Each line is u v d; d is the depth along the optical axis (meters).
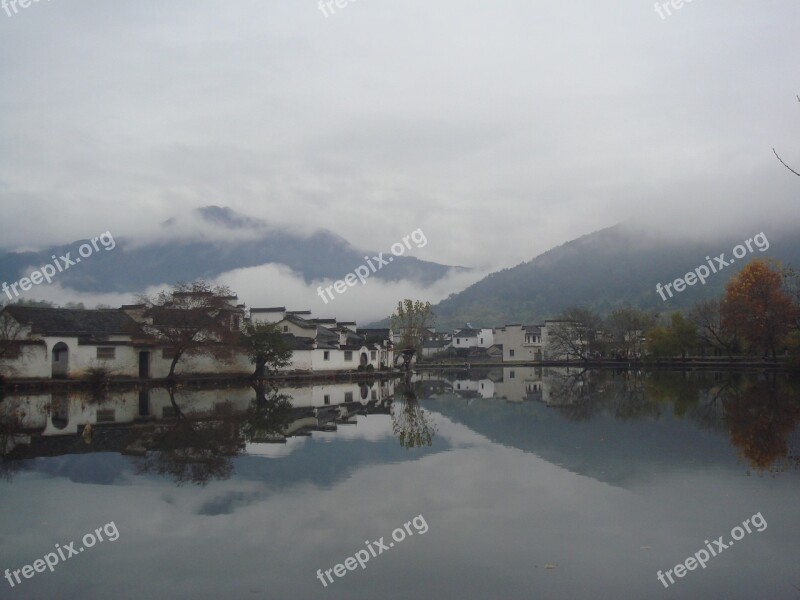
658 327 94.19
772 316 73.56
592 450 25.14
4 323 51.19
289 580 12.38
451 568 12.95
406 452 24.97
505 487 19.25
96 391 51.31
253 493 18.55
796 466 21.72
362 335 107.88
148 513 16.61
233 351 62.16
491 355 154.88
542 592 11.77
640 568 12.95
